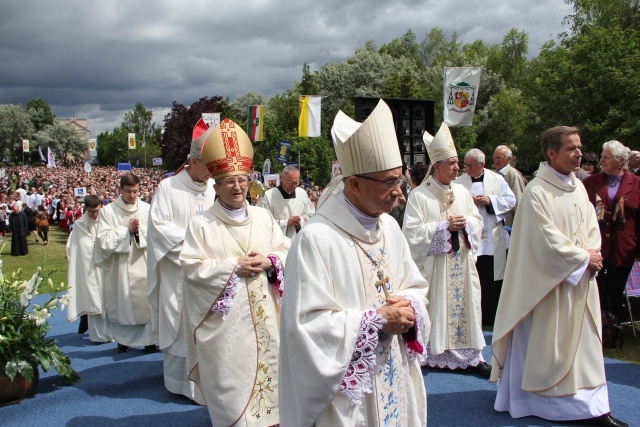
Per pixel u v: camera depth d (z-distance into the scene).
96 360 7.03
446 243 5.88
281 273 4.48
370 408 2.72
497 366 4.80
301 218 8.30
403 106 11.51
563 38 29.06
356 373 2.59
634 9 29.02
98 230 7.25
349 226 2.81
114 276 7.26
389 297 2.73
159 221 5.68
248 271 4.38
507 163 8.30
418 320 2.87
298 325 2.59
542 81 27.72
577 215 4.61
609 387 5.44
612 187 6.62
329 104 54.78
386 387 2.77
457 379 5.85
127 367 6.63
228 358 4.32
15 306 5.77
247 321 4.38
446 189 6.20
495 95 44.69
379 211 2.81
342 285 2.72
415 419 2.93
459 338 6.03
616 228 6.50
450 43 61.59
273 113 58.22
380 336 2.77
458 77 10.81
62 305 5.96
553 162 4.64
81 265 7.98
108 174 60.19
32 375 5.52
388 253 2.95
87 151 131.50
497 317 4.78
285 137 37.38
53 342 5.99
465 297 6.03
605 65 25.16
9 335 5.50
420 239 5.94
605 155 6.55
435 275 6.00
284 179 8.80
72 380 5.99
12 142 104.56
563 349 4.48
